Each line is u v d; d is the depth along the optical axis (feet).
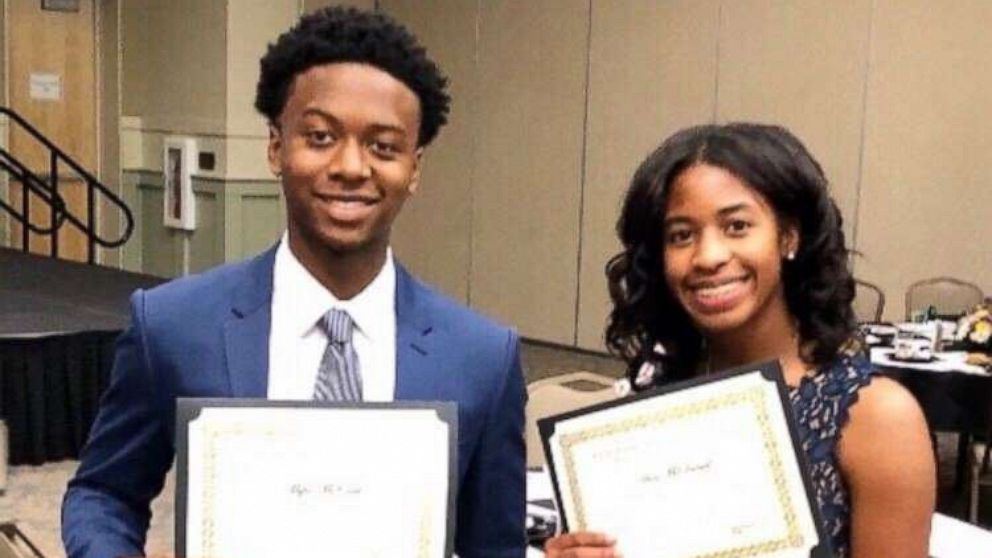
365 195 4.30
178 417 4.26
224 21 28.35
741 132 5.13
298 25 4.40
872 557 4.97
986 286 21.58
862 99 22.76
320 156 4.29
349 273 4.47
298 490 4.26
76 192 31.17
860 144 22.88
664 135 25.39
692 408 4.89
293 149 4.32
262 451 4.26
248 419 4.28
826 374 5.12
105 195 28.43
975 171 21.56
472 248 29.19
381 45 4.31
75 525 4.48
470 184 29.14
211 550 4.20
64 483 16.33
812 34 23.29
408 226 30.58
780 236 5.08
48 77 30.37
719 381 4.90
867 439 4.97
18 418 16.93
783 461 4.83
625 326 5.43
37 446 17.12
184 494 4.22
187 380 4.43
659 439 4.89
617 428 4.92
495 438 4.65
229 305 4.54
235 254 28.94
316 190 4.30
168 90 30.04
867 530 4.98
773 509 4.81
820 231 5.10
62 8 30.37
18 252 25.29
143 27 30.40
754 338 5.19
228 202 28.81
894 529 4.95
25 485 16.19
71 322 17.88
